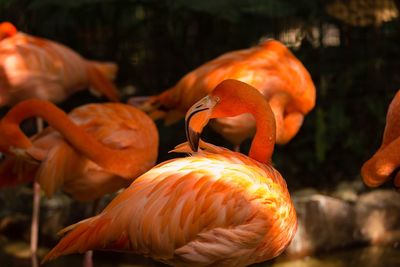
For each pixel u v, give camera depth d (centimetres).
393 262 608
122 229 382
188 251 391
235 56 614
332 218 645
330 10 808
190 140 411
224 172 397
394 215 679
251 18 858
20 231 684
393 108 477
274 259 609
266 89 596
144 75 897
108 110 561
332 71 816
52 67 707
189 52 881
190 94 614
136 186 393
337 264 604
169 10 842
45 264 603
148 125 560
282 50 624
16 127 535
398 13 808
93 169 538
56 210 695
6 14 911
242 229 392
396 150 450
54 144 540
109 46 920
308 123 801
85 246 384
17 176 589
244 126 596
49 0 809
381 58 810
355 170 770
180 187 387
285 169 766
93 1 811
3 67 696
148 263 605
